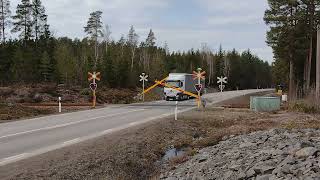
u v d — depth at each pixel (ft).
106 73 252.62
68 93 186.60
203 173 41.98
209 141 65.51
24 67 250.16
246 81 567.59
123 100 180.14
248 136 62.34
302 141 45.39
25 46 287.69
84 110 120.26
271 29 209.67
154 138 65.62
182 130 77.87
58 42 390.42
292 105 119.55
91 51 339.98
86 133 66.23
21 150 50.01
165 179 43.21
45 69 259.19
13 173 37.99
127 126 76.69
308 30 202.80
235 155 46.60
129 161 48.83
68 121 85.81
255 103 118.52
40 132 67.21
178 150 61.52
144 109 123.75
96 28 323.57
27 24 299.58
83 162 44.32
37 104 142.10
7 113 98.22
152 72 354.74
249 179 35.63
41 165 41.65
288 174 33.14
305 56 215.51
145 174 46.93
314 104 115.85
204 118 94.32
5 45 277.23
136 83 290.35
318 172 32.17
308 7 201.77
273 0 206.18
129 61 326.65
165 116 98.68
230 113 107.34
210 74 469.16
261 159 40.19
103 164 45.11
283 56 216.74
